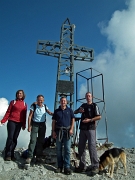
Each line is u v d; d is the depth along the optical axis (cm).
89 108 399
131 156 520
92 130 388
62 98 388
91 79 572
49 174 362
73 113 394
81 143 396
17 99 416
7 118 400
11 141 389
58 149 377
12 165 379
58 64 575
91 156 378
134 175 389
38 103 406
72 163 423
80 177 360
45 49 579
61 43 595
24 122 412
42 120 402
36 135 394
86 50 618
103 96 548
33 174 345
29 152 382
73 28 618
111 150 393
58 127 377
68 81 547
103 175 372
